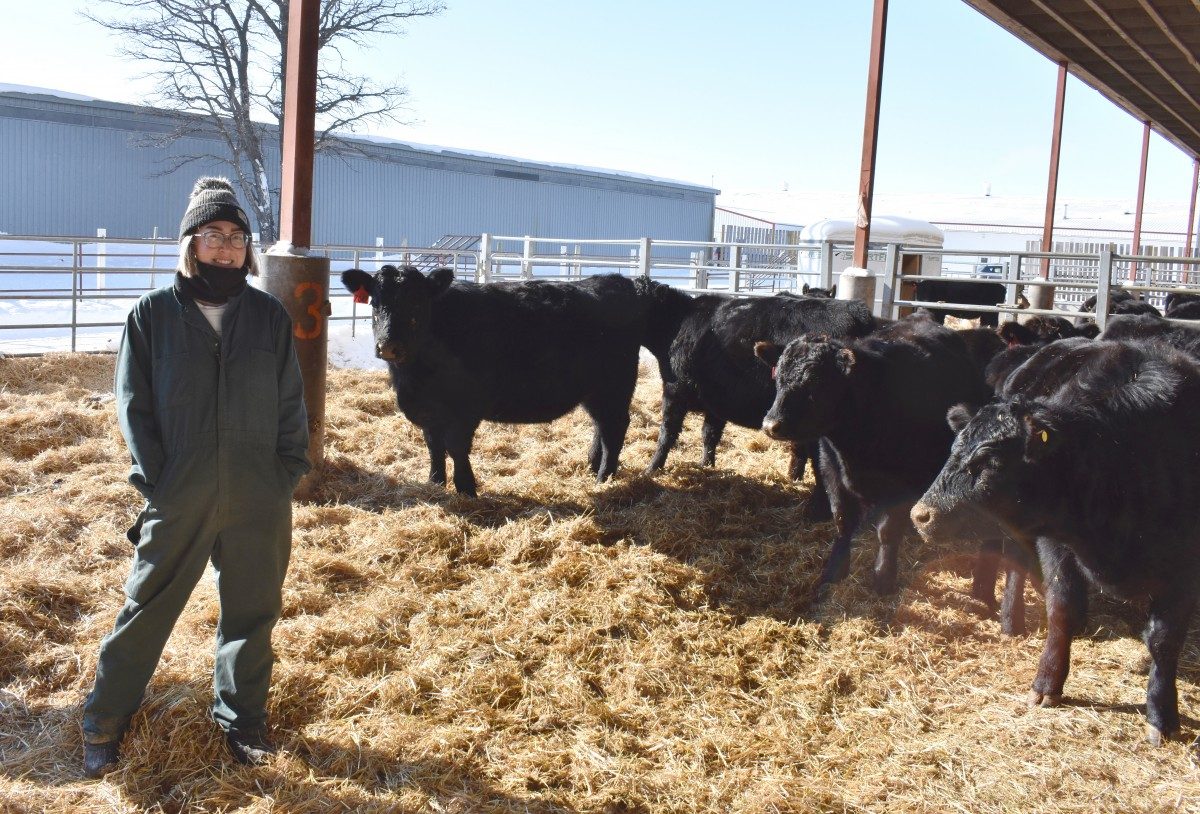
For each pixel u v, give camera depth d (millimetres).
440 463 6547
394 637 4203
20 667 3762
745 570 5301
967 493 3570
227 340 3055
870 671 4184
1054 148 16484
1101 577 3680
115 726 3127
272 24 25203
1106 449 3559
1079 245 39062
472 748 3375
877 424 4996
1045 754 3541
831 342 5070
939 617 4734
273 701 3551
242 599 3223
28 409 7719
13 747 3252
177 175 32625
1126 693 4035
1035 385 4273
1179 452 3629
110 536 5203
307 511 5684
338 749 3318
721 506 6297
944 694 4016
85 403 8492
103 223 31062
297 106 5953
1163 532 3564
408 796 3064
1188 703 3949
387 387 9930
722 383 7000
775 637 4461
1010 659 4359
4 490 5988
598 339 6863
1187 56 14320
